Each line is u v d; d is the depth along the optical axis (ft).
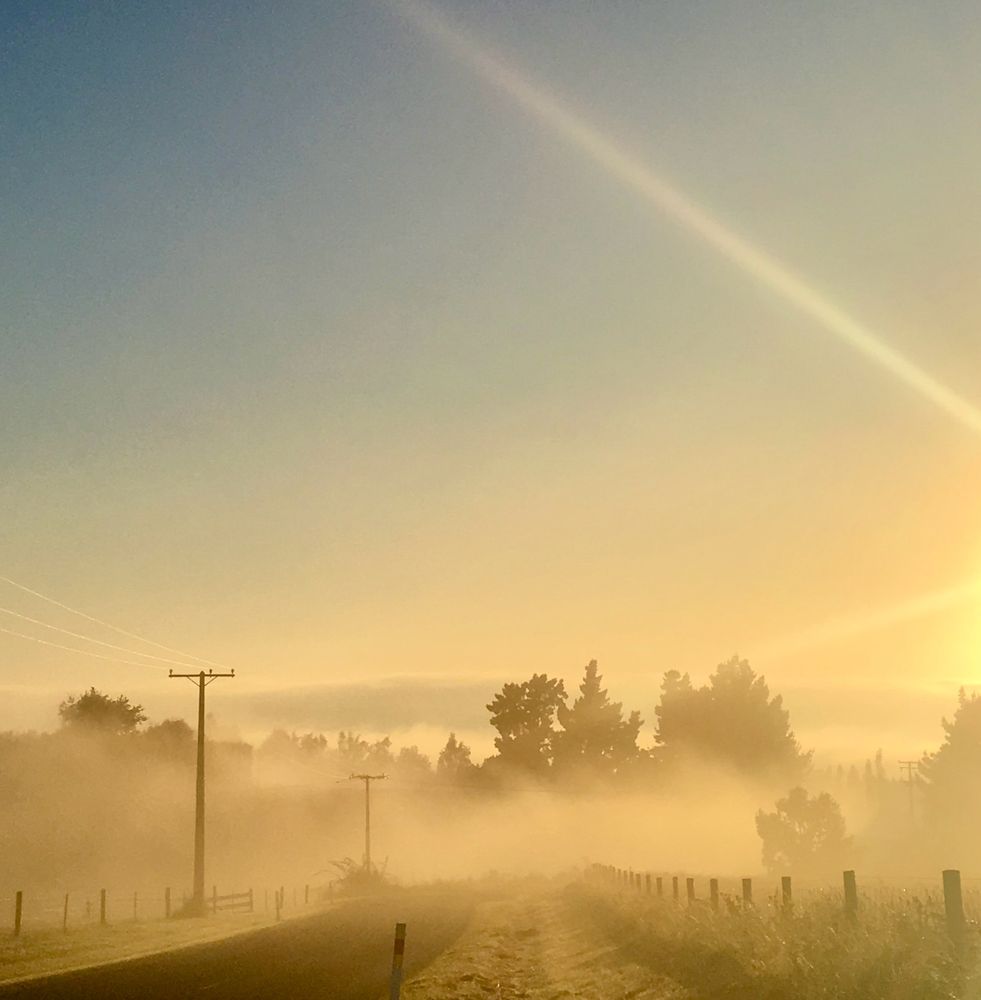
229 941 125.08
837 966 56.03
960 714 272.92
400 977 67.36
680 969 76.33
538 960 105.91
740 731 368.48
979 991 48.49
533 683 463.42
